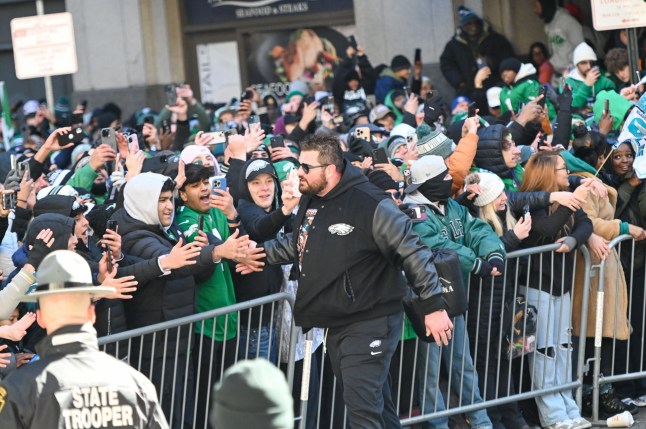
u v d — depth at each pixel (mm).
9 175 11039
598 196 11391
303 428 9812
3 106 17922
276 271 10203
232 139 11234
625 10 12938
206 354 9812
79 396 6152
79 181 11766
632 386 11969
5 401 6105
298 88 21625
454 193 11367
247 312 9875
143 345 9164
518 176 12414
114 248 8906
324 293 8875
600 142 12438
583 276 11398
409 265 8750
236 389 4242
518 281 11172
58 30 15250
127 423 6207
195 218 9859
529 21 21688
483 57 20609
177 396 9398
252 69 24453
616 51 16016
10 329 8359
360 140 12562
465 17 20922
